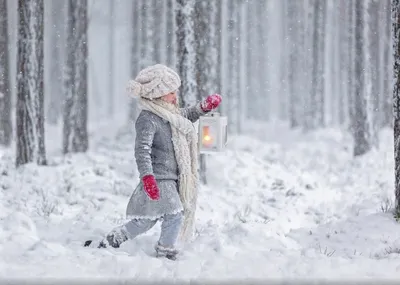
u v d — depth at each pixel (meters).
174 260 7.61
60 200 12.05
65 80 22.98
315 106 35.28
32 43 15.77
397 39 9.78
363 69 23.91
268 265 7.13
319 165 20.94
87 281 6.35
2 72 23.16
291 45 39.50
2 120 23.50
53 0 41.62
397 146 9.86
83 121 22.92
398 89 9.80
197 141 8.20
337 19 42.16
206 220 11.50
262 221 11.45
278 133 37.44
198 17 15.20
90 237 8.61
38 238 8.34
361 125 23.59
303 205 13.18
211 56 22.06
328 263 7.27
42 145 15.97
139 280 6.41
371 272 6.98
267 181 16.17
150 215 7.69
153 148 7.84
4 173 14.36
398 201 9.90
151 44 33.28
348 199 14.12
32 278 6.40
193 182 8.00
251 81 49.72
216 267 7.06
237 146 26.77
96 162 17.84
